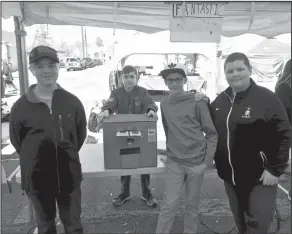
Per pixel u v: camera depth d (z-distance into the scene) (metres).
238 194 1.85
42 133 1.69
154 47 4.47
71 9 2.57
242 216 1.98
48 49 1.72
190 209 2.08
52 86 1.77
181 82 1.97
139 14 2.59
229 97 1.82
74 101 1.81
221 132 1.84
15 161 4.42
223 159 1.86
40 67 1.69
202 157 1.98
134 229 2.56
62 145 1.73
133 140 2.12
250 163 1.74
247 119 1.69
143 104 2.68
